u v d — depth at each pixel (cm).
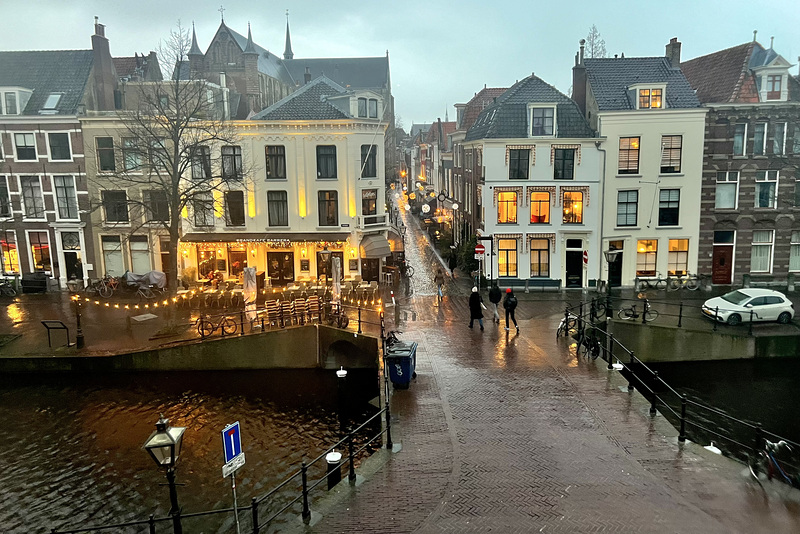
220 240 3244
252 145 3241
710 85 3453
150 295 3094
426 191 6328
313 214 3297
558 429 1407
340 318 2352
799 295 3069
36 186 3406
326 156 3259
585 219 3262
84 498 1441
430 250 4691
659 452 1286
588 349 1964
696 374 2275
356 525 1036
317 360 2361
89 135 3303
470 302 2342
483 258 3278
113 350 2256
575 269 3353
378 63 8519
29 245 3466
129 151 2961
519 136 3219
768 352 2333
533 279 3325
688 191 3225
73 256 3475
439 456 1282
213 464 1598
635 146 3203
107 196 3375
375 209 3434
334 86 3512
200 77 3716
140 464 1602
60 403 2020
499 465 1236
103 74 3512
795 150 3188
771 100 3153
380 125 3328
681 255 3309
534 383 1717
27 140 3350
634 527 998
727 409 1947
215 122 3073
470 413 1509
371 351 2206
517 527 1011
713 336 2331
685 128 3161
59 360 2195
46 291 3344
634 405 1552
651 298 3047
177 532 987
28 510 1392
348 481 1185
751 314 2322
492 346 2111
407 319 2555
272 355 2325
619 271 3331
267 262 3356
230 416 1927
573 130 3228
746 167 3212
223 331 2331
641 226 3262
